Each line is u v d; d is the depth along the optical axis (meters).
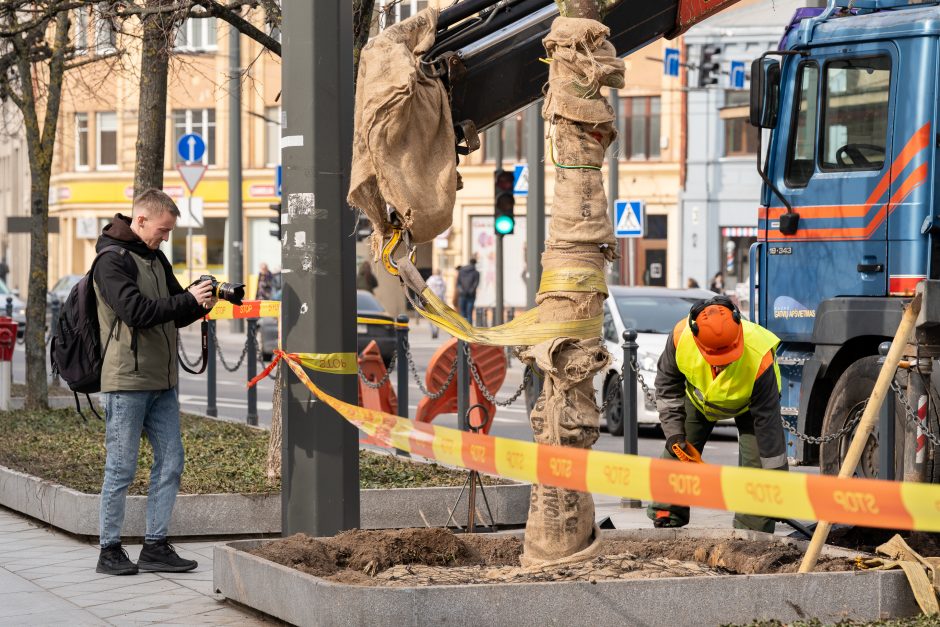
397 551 11.34
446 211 11.05
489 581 10.34
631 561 10.76
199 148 45.94
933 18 15.95
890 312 15.70
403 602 9.45
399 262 11.17
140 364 12.94
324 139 12.18
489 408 22.12
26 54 25.41
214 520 14.95
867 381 15.72
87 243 88.00
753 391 13.03
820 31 17.16
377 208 11.24
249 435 21.73
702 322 12.74
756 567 11.21
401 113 10.81
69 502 14.98
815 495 7.28
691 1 13.30
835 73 16.97
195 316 12.95
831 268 16.88
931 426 14.20
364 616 9.51
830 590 10.05
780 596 9.95
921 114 15.89
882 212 16.27
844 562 11.07
